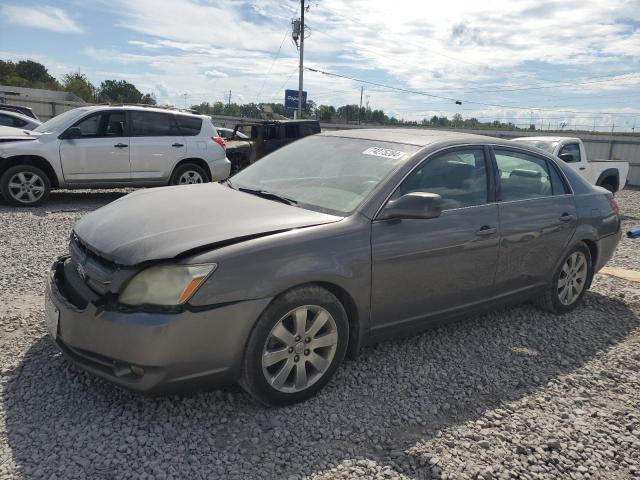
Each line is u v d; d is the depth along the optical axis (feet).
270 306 9.53
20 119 47.14
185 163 34.53
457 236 12.23
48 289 10.41
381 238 10.94
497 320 15.40
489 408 10.64
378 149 12.92
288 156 14.20
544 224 14.44
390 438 9.41
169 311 8.77
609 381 12.16
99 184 31.99
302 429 9.48
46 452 8.39
